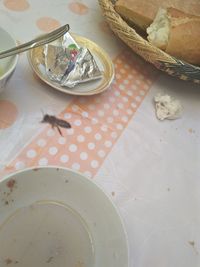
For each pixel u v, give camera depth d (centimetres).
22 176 21
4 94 28
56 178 22
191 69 33
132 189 26
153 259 23
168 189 28
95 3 42
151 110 33
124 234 20
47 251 21
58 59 31
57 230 21
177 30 34
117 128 30
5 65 26
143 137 31
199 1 40
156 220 25
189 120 35
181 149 31
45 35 28
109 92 33
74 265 21
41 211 22
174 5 38
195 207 28
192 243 25
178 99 36
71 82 30
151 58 34
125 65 37
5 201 21
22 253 20
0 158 24
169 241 25
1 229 20
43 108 28
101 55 34
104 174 26
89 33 38
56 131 27
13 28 34
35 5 38
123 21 35
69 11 39
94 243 21
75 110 30
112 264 20
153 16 36
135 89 35
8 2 36
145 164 29
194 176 30
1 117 26
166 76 38
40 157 25
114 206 21
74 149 27
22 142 25
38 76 29
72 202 22
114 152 28
